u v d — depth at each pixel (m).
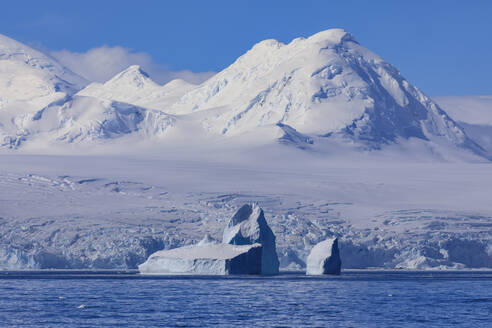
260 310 179.50
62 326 153.62
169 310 177.75
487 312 178.62
